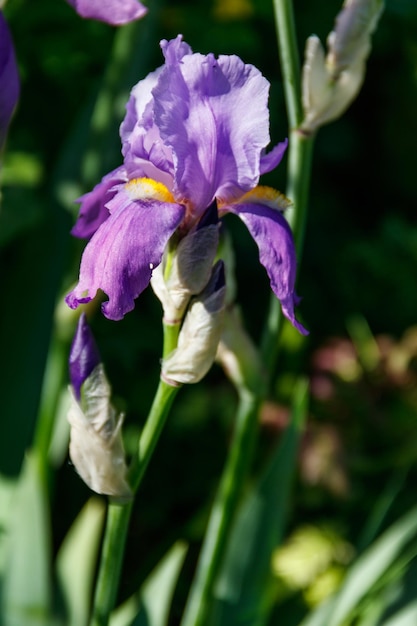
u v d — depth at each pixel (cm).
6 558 101
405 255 201
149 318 173
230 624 102
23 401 112
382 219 229
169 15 182
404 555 103
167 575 100
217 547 97
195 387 174
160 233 78
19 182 148
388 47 221
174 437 169
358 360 165
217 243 79
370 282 202
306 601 127
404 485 160
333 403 159
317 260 210
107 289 77
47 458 109
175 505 165
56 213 115
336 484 149
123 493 83
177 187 79
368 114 234
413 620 97
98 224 82
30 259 115
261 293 199
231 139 79
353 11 90
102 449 81
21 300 115
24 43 172
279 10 91
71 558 104
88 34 174
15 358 113
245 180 79
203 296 80
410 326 200
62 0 169
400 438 161
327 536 148
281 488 103
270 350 95
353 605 101
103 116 112
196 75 79
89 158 112
